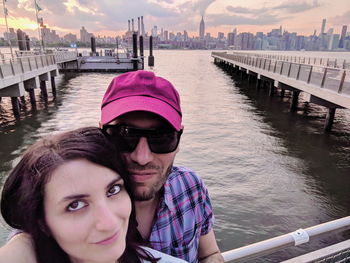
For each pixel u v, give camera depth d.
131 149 0.95
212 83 30.52
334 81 10.82
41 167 0.66
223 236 5.57
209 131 12.59
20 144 10.69
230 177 8.05
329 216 6.31
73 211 0.66
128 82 1.09
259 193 7.18
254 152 10.11
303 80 13.58
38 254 0.68
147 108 0.96
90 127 0.84
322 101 12.47
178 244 1.16
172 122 1.00
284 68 16.19
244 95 23.05
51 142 0.72
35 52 27.27
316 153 10.15
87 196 0.67
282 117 15.63
